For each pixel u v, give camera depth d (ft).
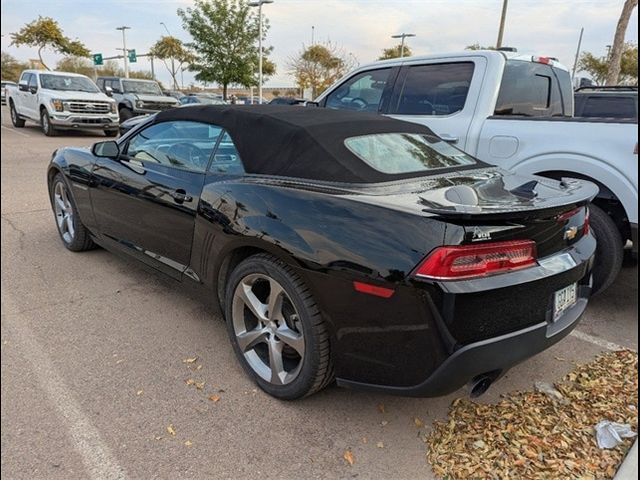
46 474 7.13
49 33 113.29
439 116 15.42
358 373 7.67
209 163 10.35
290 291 8.09
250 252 9.27
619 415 8.60
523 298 7.18
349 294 7.33
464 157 10.66
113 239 13.50
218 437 7.91
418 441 7.95
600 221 12.17
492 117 14.21
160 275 11.92
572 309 8.49
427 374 6.99
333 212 7.75
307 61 103.45
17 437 7.79
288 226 8.05
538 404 8.91
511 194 8.04
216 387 9.16
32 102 51.42
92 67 172.24
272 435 8.00
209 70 73.15
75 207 14.88
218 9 71.15
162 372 9.57
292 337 8.36
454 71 15.44
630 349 10.93
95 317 11.63
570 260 8.05
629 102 22.44
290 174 8.91
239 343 9.37
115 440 7.79
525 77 15.64
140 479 7.09
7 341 10.52
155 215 11.32
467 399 9.02
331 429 8.17
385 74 17.20
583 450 7.74
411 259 6.78
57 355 10.03
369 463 7.48
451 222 6.72
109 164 13.15
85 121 48.42
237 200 9.04
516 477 7.19
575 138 12.43
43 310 11.91
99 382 9.20
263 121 9.73
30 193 24.40
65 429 7.98
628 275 15.65
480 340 6.89
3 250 16.02
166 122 11.89
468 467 7.38
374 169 8.63
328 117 10.00
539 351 7.71
